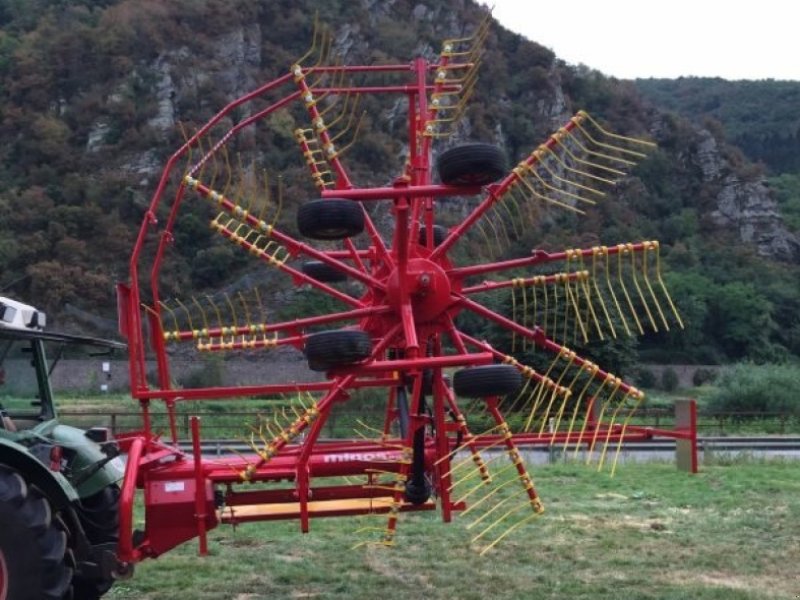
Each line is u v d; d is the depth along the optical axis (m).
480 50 7.37
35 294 32.59
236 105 6.86
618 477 12.45
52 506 5.25
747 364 34.47
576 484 11.78
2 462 5.16
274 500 6.11
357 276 6.29
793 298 47.53
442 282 6.11
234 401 24.12
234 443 13.30
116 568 5.50
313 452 6.09
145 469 5.86
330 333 5.41
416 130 7.05
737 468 13.80
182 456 6.22
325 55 8.96
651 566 7.45
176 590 6.74
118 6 48.59
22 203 37.28
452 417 6.39
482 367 5.61
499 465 11.38
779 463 14.88
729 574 7.23
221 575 7.16
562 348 6.40
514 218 6.73
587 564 7.50
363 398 16.55
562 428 7.44
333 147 6.75
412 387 5.90
